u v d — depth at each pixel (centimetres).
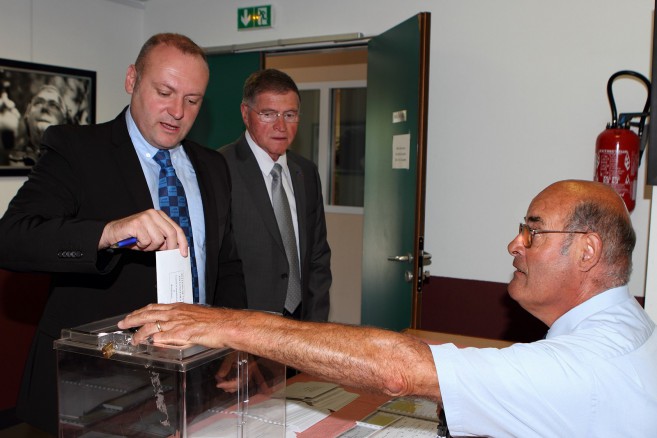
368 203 363
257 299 242
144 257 150
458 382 102
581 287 117
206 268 163
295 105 245
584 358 104
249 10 397
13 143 362
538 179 316
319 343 107
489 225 329
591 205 116
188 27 429
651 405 103
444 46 333
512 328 326
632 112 290
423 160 295
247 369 110
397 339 107
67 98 394
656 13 173
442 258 343
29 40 372
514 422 103
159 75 148
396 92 320
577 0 299
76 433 104
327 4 373
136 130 159
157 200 159
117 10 428
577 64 302
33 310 354
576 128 304
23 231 130
